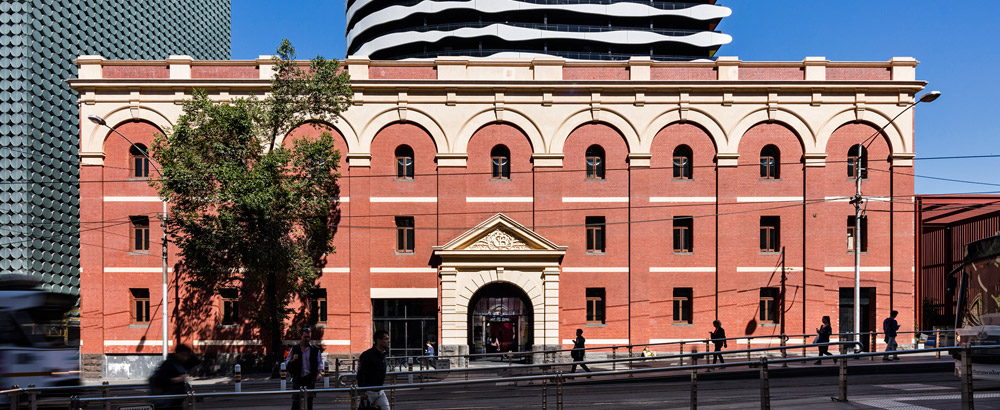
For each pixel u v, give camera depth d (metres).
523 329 29.81
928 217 32.75
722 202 29.66
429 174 29.83
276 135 27.05
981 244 15.24
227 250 24.31
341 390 11.64
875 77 30.14
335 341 29.14
